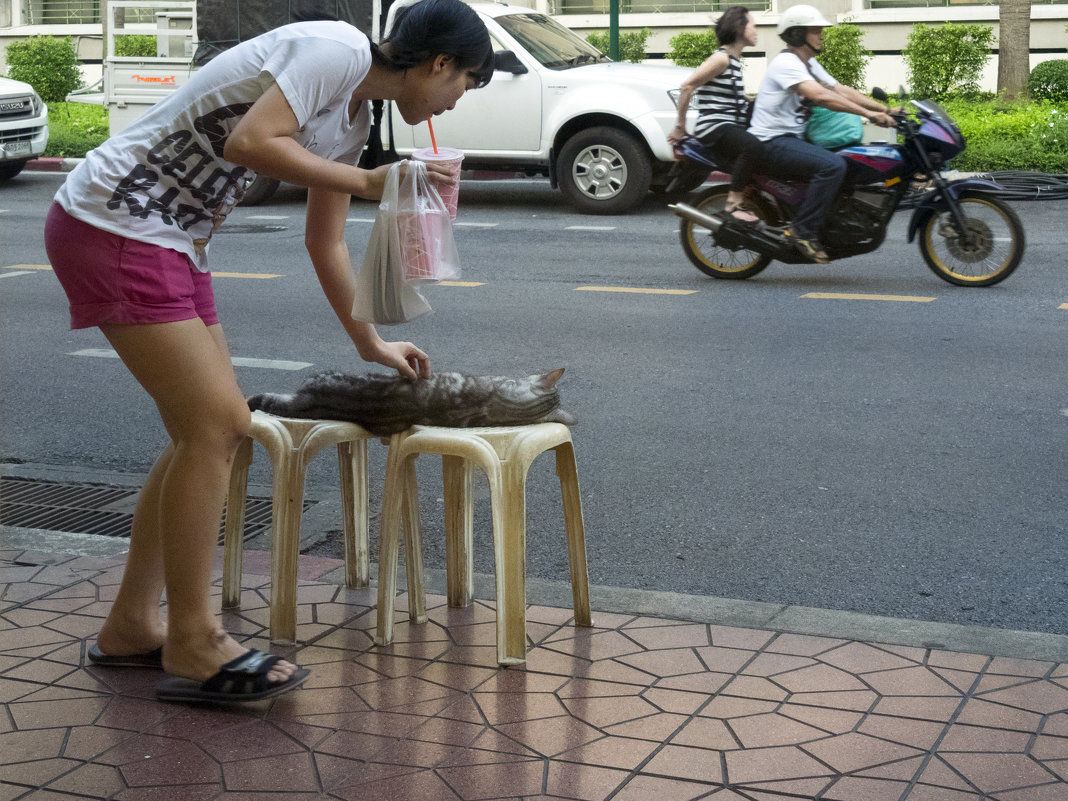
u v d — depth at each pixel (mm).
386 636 3369
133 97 14812
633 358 7000
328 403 3398
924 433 5531
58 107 21594
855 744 2805
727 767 2707
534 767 2717
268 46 2807
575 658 3293
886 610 3768
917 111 8586
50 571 3934
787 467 5113
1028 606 3779
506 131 12953
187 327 2906
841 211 8789
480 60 2939
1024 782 2635
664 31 24359
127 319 2850
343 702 3043
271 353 7277
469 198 14297
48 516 4691
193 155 2861
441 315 8227
